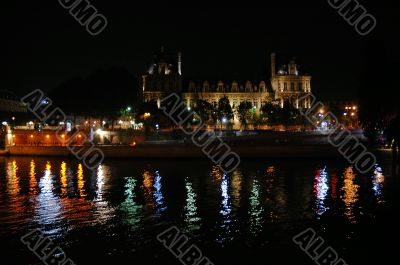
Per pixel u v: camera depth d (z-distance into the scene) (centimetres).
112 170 7231
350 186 5403
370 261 2820
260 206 4328
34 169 7456
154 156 8644
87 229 3512
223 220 3781
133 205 4422
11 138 10462
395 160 6538
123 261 2839
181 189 5344
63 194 5062
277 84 17788
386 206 4262
